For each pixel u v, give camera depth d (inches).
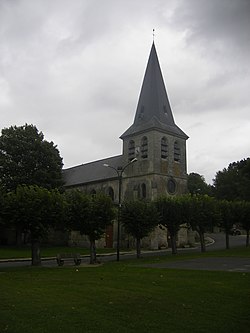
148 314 325.1
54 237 1914.4
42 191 909.8
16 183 1578.5
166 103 1839.3
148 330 276.8
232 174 3065.9
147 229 1120.2
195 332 272.8
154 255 1194.0
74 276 610.2
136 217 1109.1
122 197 1766.7
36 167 1673.2
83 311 336.2
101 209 987.3
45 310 339.9
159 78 1852.9
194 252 1259.2
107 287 474.6
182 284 491.8
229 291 432.8
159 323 295.6
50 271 709.3
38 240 902.4
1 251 1368.1
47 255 1253.7
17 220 857.5
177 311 335.3
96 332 271.6
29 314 323.9
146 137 1726.1
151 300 384.2
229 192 2987.2
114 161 1963.6
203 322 298.4
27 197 880.3
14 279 574.6
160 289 452.4
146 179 1675.7
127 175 1774.1
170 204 1235.2
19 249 1492.4
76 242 1839.3
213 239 2134.6
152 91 1813.5
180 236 1699.1
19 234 1691.7
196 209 1269.7
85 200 992.2
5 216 864.3
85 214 965.8
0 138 1685.5
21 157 1656.0
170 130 1749.5
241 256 1016.9
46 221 893.2
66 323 295.0
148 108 1793.8
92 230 971.9
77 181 2079.2
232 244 1731.1
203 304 362.9
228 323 295.4
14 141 1659.7
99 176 1942.7
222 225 1448.1
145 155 1717.5
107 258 1131.3
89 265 880.9
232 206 1478.8
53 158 1707.7
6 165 1619.1
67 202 988.6
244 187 2294.5
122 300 385.4
